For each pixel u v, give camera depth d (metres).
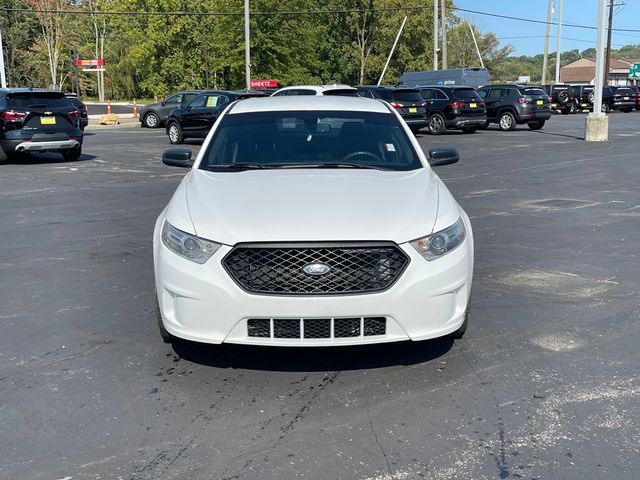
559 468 3.08
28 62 63.19
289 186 4.37
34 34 66.00
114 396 3.86
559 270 6.43
